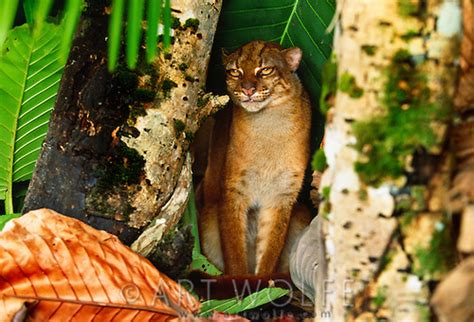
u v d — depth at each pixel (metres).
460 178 3.82
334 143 3.82
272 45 8.64
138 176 6.44
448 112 3.71
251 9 8.59
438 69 3.67
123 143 6.41
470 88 4.25
